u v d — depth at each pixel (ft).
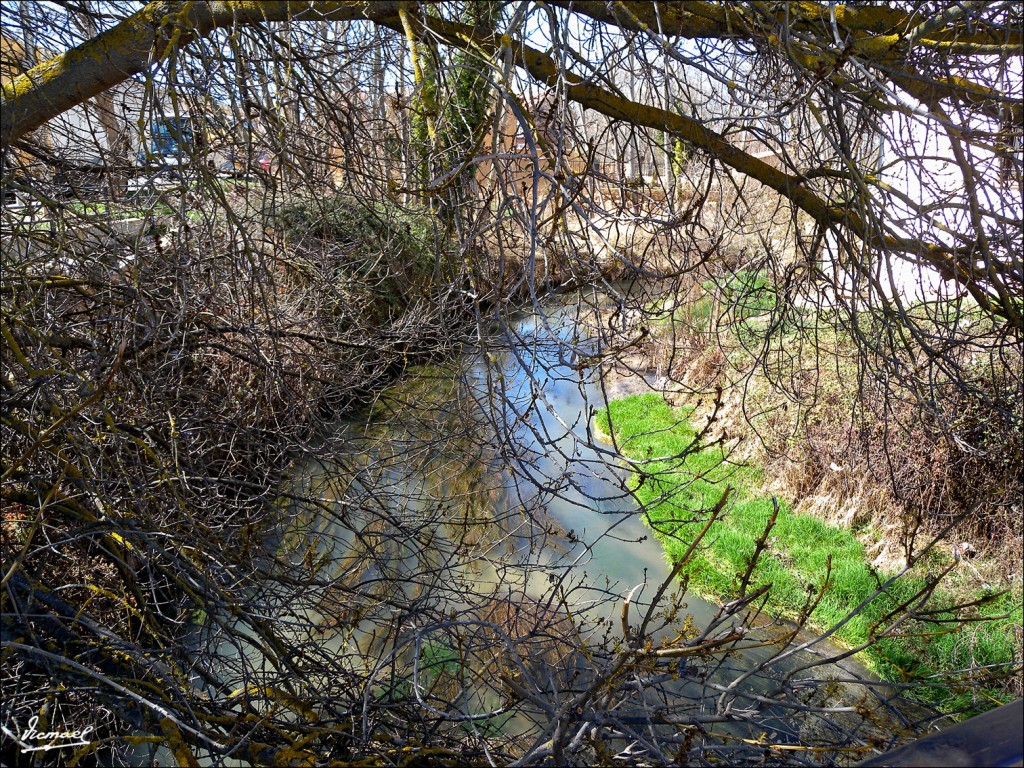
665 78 12.14
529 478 11.69
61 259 12.97
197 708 11.34
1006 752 4.45
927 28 10.19
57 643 11.39
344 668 13.67
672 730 11.05
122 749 12.92
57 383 11.92
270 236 17.26
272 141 13.32
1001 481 20.51
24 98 10.43
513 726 13.91
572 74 11.78
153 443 14.34
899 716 10.61
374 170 15.64
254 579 13.62
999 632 19.11
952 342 12.55
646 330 11.55
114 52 10.48
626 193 13.61
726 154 12.84
